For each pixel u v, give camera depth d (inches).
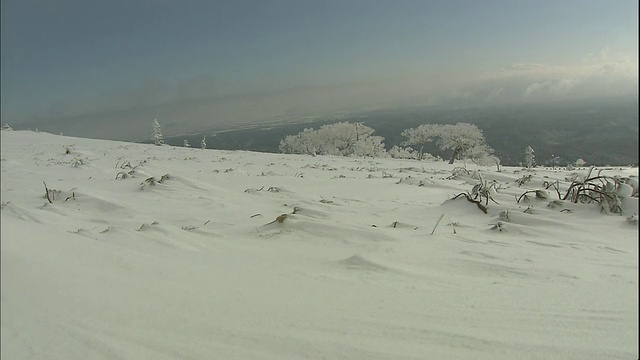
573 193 242.8
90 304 101.1
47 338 87.0
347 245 163.2
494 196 271.9
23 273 116.5
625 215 199.8
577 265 128.6
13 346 84.3
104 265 129.6
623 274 117.3
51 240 152.6
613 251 146.0
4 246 135.9
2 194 306.5
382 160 978.7
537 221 199.2
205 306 99.6
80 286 111.3
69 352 82.0
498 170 566.6
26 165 493.4
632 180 231.3
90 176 418.0
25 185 353.4
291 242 171.2
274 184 390.9
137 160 598.9
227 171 490.0
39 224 187.8
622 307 91.3
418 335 82.8
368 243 162.4
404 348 78.1
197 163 607.5
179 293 108.0
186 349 81.0
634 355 71.9
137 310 98.0
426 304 98.5
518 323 86.2
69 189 327.6
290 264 137.2
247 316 93.9
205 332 87.2
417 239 167.9
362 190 356.2
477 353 75.2
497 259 136.6
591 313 89.1
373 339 81.9
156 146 970.1
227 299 103.8
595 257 137.8
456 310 94.2
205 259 142.9
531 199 250.2
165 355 79.5
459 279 117.6
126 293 107.7
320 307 98.2
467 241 163.8
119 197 301.6
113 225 204.5
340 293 107.6
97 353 81.3
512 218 207.3
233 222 217.3
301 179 430.6
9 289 107.5
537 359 72.2
